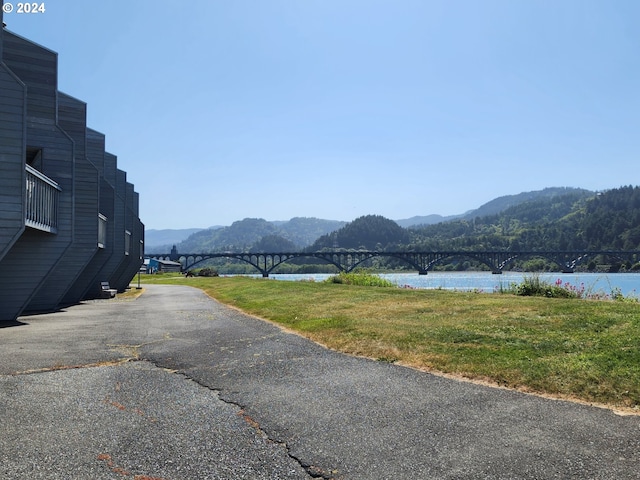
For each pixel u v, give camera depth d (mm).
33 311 19797
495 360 7719
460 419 5539
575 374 6738
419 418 5609
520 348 8312
